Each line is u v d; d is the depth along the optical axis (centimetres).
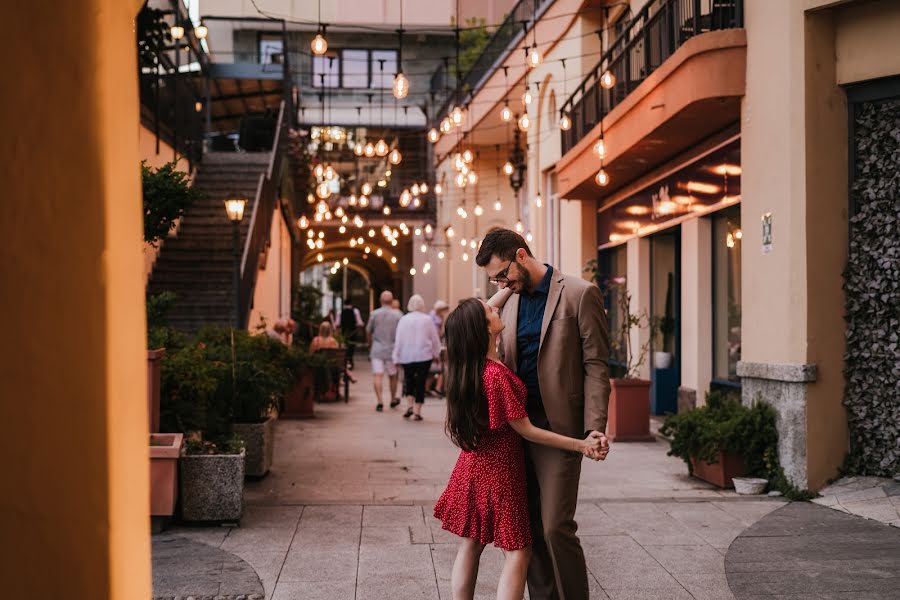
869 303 748
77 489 215
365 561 541
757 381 809
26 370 210
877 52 743
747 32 850
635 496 751
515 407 379
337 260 4331
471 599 398
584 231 1697
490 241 409
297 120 2594
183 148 1728
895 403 732
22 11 207
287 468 889
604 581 507
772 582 506
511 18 2150
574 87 1692
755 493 758
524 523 388
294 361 1328
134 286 238
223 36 3372
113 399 221
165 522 610
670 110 960
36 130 210
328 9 3366
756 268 827
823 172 759
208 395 752
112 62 225
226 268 1526
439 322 1831
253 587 479
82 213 218
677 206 1236
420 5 3394
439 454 991
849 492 719
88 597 216
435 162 3119
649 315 1423
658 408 1342
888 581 508
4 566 207
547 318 400
